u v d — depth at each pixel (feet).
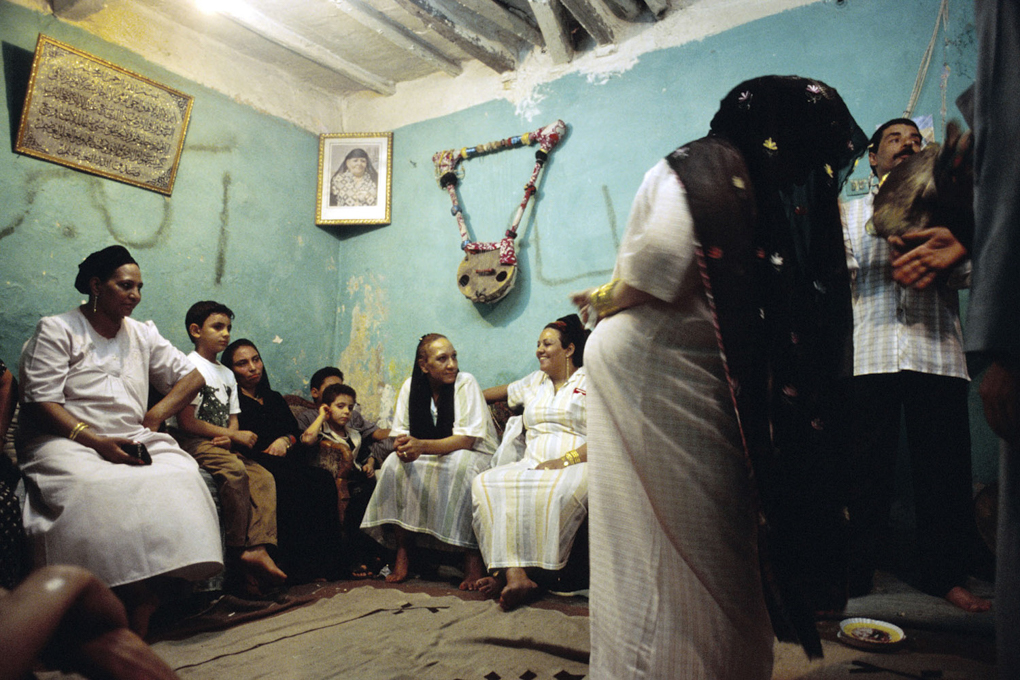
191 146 14.55
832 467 4.51
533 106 15.30
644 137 13.74
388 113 17.53
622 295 4.62
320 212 17.08
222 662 6.84
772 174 4.54
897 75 11.25
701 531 4.21
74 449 8.23
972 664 5.98
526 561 9.02
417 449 10.61
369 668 6.61
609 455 4.61
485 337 15.33
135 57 13.69
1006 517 3.38
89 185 12.78
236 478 9.73
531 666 6.62
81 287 9.25
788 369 4.38
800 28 12.24
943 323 8.33
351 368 17.12
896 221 6.83
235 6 13.73
